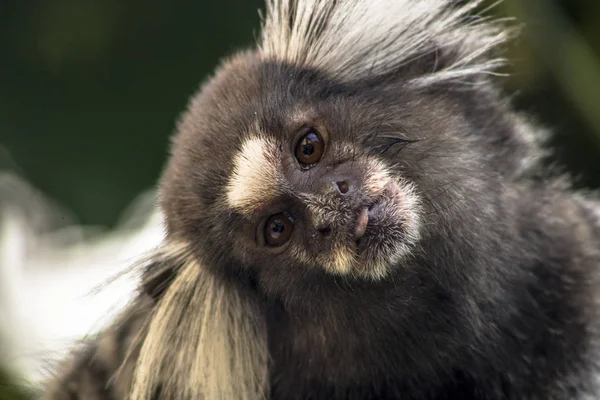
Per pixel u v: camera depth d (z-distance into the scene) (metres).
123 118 21.50
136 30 21.28
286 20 10.29
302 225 9.23
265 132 9.37
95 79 21.50
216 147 9.51
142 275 10.19
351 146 9.38
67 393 10.21
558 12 16.92
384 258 9.12
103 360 10.23
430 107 9.90
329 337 9.80
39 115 21.61
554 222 10.30
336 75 9.95
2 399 11.01
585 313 10.10
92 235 19.72
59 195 21.31
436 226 9.43
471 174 9.66
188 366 9.95
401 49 10.34
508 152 10.38
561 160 16.86
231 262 9.66
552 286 10.04
